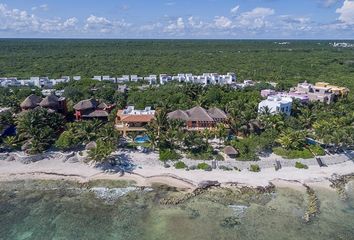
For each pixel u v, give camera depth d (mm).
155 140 75625
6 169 70125
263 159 73625
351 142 77688
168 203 59812
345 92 127125
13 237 49719
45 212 56594
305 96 117812
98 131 77938
